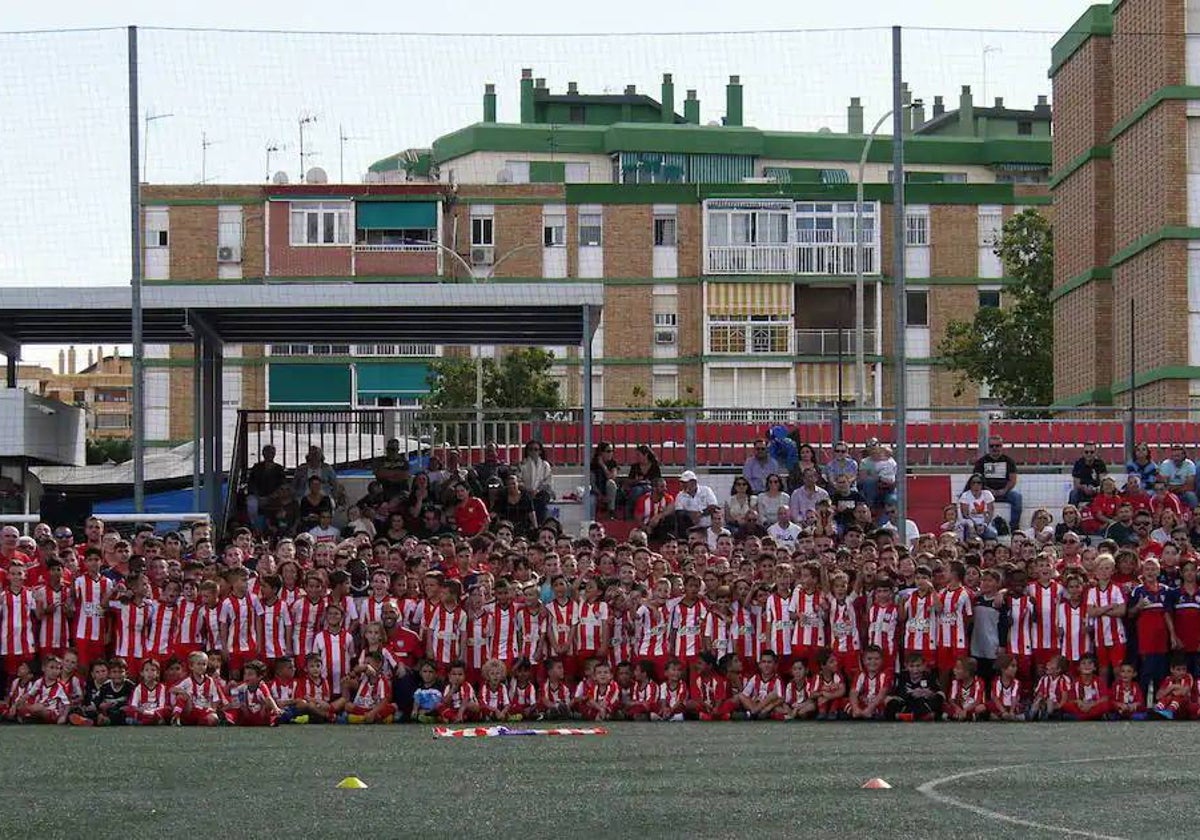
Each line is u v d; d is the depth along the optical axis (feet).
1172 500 89.30
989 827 36.78
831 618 71.46
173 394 247.50
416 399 252.01
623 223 262.26
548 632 72.23
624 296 262.06
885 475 94.84
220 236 261.24
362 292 90.07
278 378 252.01
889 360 260.62
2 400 95.35
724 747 55.36
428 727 66.54
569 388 259.60
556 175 305.53
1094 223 142.51
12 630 70.54
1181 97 129.49
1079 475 93.20
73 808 40.63
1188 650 70.38
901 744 55.98
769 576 73.00
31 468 117.29
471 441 102.73
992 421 104.17
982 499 92.32
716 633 72.02
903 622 71.05
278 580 70.74
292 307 90.79
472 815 38.88
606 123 330.95
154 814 39.55
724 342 260.83
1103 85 142.31
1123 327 138.00
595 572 74.69
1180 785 43.55
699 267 261.65
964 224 262.26
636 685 72.13
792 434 100.17
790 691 71.92
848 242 261.65
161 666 70.23
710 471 103.04
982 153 316.81
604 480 96.68
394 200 260.83
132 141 83.76
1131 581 71.72
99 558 71.20
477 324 97.86
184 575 71.36
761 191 261.03
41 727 66.49
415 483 91.35
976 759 50.31
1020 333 227.61
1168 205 129.49
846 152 313.94
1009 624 70.95
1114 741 56.59
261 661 69.92
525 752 53.78
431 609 71.51
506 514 93.15
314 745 57.00
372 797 42.09
